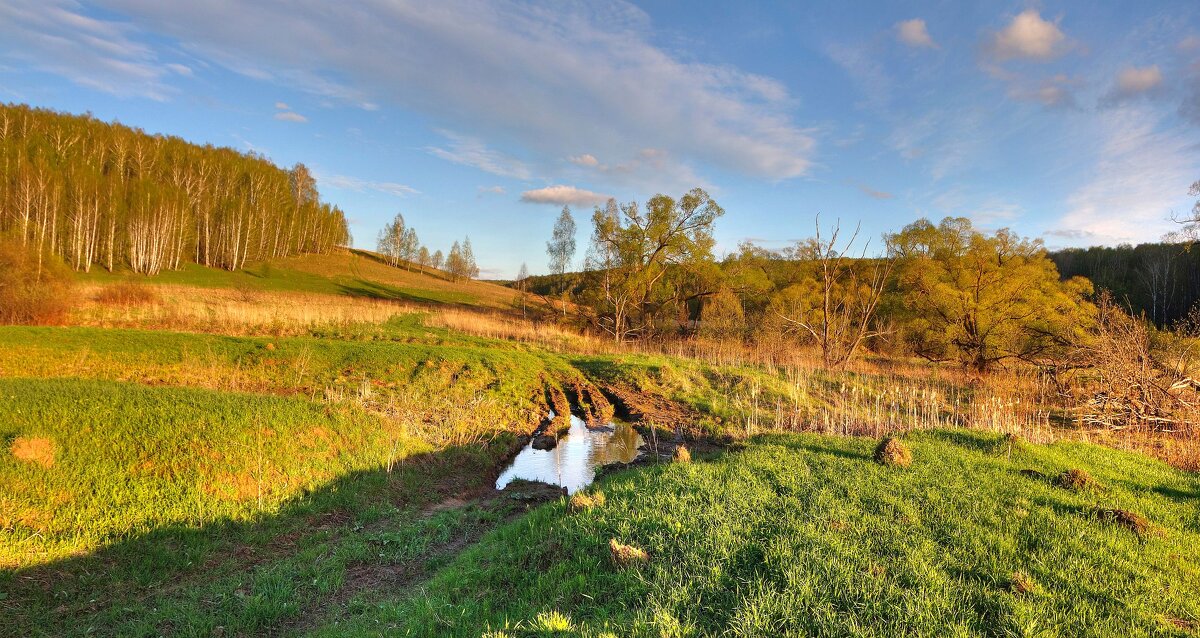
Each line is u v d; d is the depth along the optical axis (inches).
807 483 298.5
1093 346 657.6
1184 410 540.4
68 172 2198.6
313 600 252.5
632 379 804.0
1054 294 1035.9
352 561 291.9
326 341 798.5
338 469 389.7
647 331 1414.9
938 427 506.0
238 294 1774.1
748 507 260.8
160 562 269.0
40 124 2620.6
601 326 1460.4
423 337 1029.8
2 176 1988.2
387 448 434.0
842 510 253.4
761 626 165.3
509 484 439.5
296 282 2738.7
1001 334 1014.4
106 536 270.1
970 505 263.4
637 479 332.5
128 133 2913.4
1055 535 229.1
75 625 221.9
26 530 255.1
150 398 373.4
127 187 2425.0
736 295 1504.7
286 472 364.2
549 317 1599.4
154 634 219.9
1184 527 253.3
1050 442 458.6
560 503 305.3
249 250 3004.4
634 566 208.5
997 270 1086.4
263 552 298.7
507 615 196.1
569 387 795.4
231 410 388.8
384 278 3319.4
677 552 219.5
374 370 705.0
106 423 332.2
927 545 216.1
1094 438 540.1
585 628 170.4
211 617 229.6
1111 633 161.2
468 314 1611.7
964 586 186.7
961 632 159.2
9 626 214.5
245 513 320.5
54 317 916.6
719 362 985.5
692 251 1409.9
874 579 188.2
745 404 674.8
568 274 1673.2
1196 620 171.5
